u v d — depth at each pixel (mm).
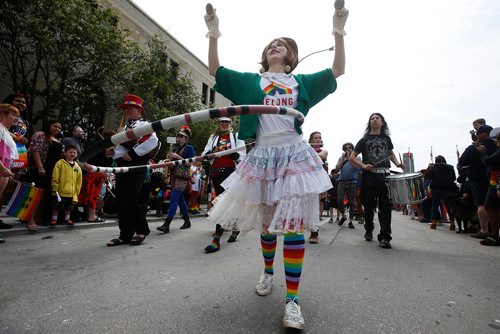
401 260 3426
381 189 4414
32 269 2764
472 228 6184
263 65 2377
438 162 7320
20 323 1683
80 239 4332
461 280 2660
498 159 4543
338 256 3545
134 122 3969
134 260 3154
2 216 5863
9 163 4004
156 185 7785
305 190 1794
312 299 2119
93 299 2045
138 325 1668
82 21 8461
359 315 1863
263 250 2236
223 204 2045
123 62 10047
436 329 1696
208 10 2135
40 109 10484
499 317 1881
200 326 1668
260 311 1895
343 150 7008
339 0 1992
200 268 2871
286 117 2020
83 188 5926
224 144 4520
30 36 7973
